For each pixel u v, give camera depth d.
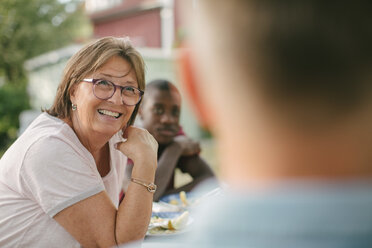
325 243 0.49
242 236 0.52
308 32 0.46
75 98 1.75
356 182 0.49
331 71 0.46
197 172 2.90
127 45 1.75
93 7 21.17
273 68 0.47
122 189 2.58
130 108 1.76
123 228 1.55
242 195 0.53
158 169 2.68
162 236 1.77
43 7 18.44
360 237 0.48
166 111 2.86
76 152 1.60
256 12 0.47
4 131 12.19
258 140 0.49
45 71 12.81
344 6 0.45
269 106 0.47
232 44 0.48
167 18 17.05
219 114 0.50
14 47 16.98
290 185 0.50
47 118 1.73
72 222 1.53
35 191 1.54
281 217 0.51
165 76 11.16
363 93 0.46
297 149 0.48
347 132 0.47
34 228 1.58
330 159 0.48
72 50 11.66
